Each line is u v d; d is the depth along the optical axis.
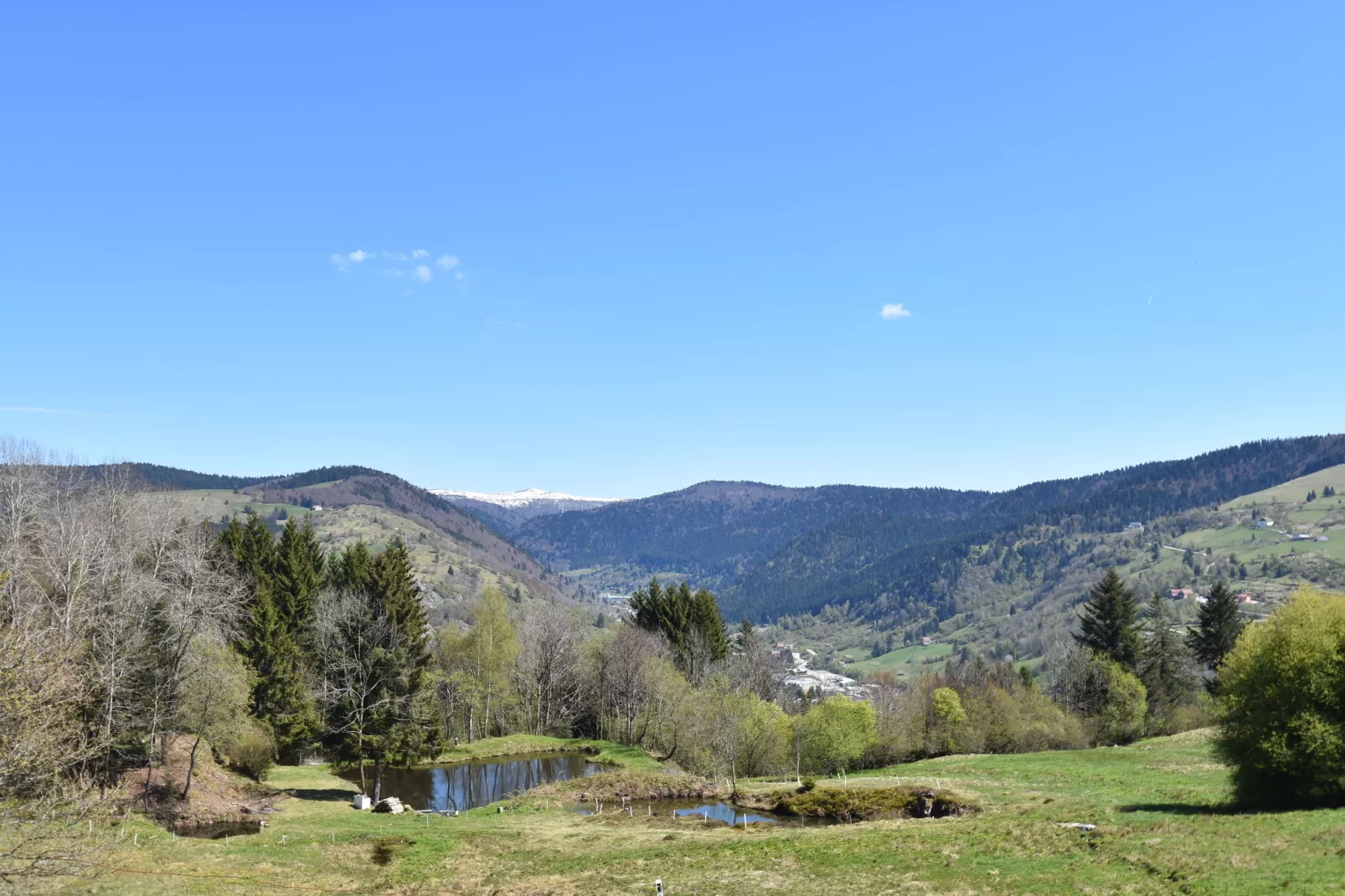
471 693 98.06
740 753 80.88
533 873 40.28
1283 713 38.50
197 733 56.06
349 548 102.00
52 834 23.36
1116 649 108.88
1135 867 30.88
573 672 109.88
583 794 65.06
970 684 123.12
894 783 62.72
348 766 76.38
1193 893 26.47
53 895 29.42
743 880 36.22
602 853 43.84
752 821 55.41
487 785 73.44
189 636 55.72
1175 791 48.06
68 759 24.84
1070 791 53.31
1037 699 103.12
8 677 23.30
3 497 59.56
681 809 60.53
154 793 52.25
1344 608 39.12
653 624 119.50
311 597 85.06
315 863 40.53
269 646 71.50
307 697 72.56
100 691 48.78
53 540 56.41
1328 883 25.09
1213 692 86.38
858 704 84.25
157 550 64.69
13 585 46.12
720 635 120.88
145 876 34.38
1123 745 90.31
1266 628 41.09
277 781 65.06
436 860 42.56
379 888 37.38
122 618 51.31
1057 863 33.09
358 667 61.66
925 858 36.84
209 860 39.03
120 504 68.88
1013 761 74.00
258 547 88.12
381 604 64.75
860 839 42.28
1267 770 39.31
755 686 115.06
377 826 50.06
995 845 37.66
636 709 98.88
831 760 81.75
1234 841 31.92
